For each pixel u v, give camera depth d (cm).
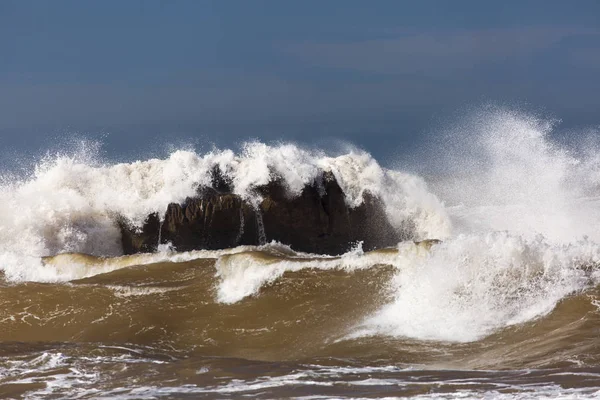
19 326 4872
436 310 4375
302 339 4375
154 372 3703
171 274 5466
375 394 3098
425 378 3350
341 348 4134
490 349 3856
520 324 4075
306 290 4856
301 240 7381
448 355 3847
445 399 2952
